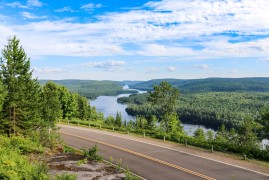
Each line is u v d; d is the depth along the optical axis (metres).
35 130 33.81
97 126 52.53
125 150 30.81
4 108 33.19
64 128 49.41
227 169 23.25
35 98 34.72
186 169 23.33
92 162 23.20
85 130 46.94
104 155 28.59
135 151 30.27
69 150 29.69
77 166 21.28
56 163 21.75
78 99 87.00
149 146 32.97
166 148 31.78
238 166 24.12
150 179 21.02
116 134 42.31
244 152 28.36
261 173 22.12
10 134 32.09
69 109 73.62
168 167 24.03
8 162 16.34
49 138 28.36
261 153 27.34
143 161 26.14
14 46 32.97
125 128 47.12
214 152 29.73
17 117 33.81
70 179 16.89
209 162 25.50
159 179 20.97
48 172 19.03
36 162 20.50
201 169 23.30
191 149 31.27
